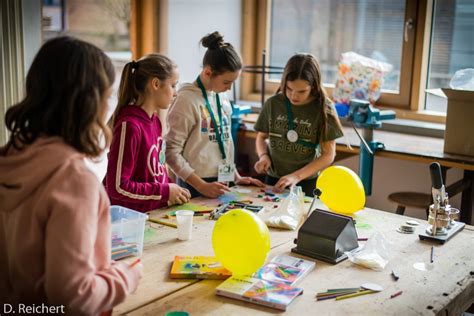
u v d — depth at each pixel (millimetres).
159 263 1701
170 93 2189
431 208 1979
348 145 3146
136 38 3781
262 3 4316
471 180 3178
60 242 1090
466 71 3072
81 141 1168
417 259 1781
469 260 1782
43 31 3352
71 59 1147
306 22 4176
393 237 1978
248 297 1463
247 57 4398
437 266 1729
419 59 3688
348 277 1636
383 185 3682
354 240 1843
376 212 2260
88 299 1121
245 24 4336
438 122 3648
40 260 1157
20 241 1152
